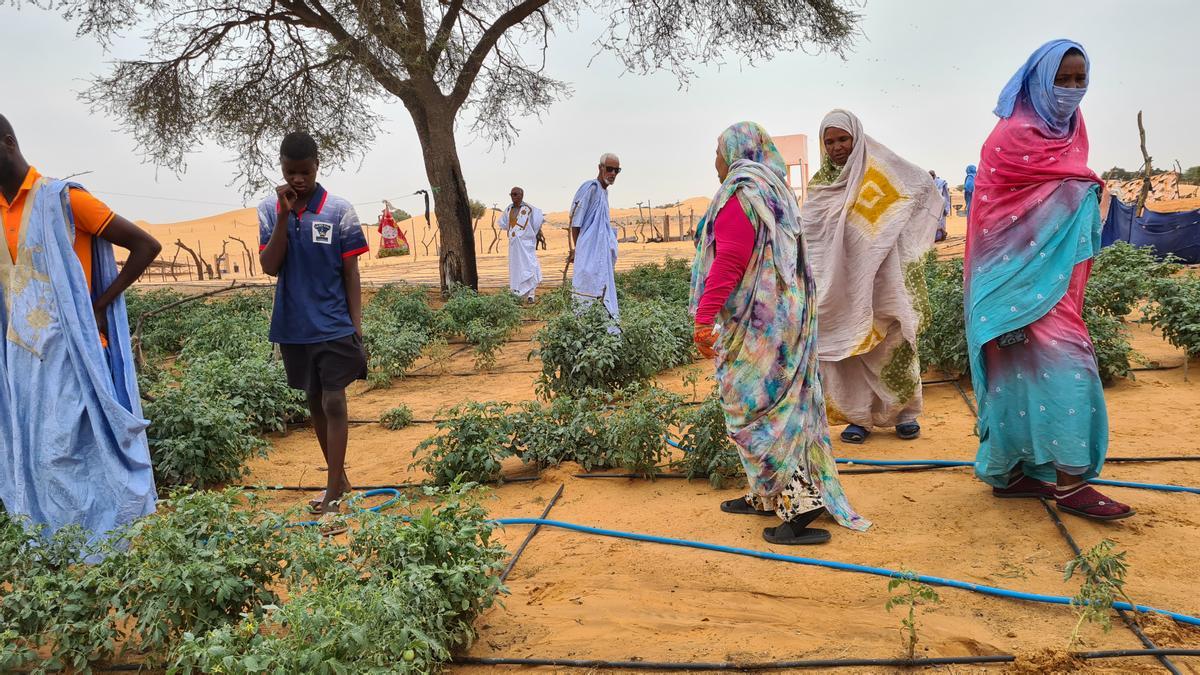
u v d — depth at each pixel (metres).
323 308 4.76
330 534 4.15
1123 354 6.82
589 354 7.16
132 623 3.66
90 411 3.91
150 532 3.31
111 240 4.06
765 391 4.08
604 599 3.77
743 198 3.98
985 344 4.37
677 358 9.16
